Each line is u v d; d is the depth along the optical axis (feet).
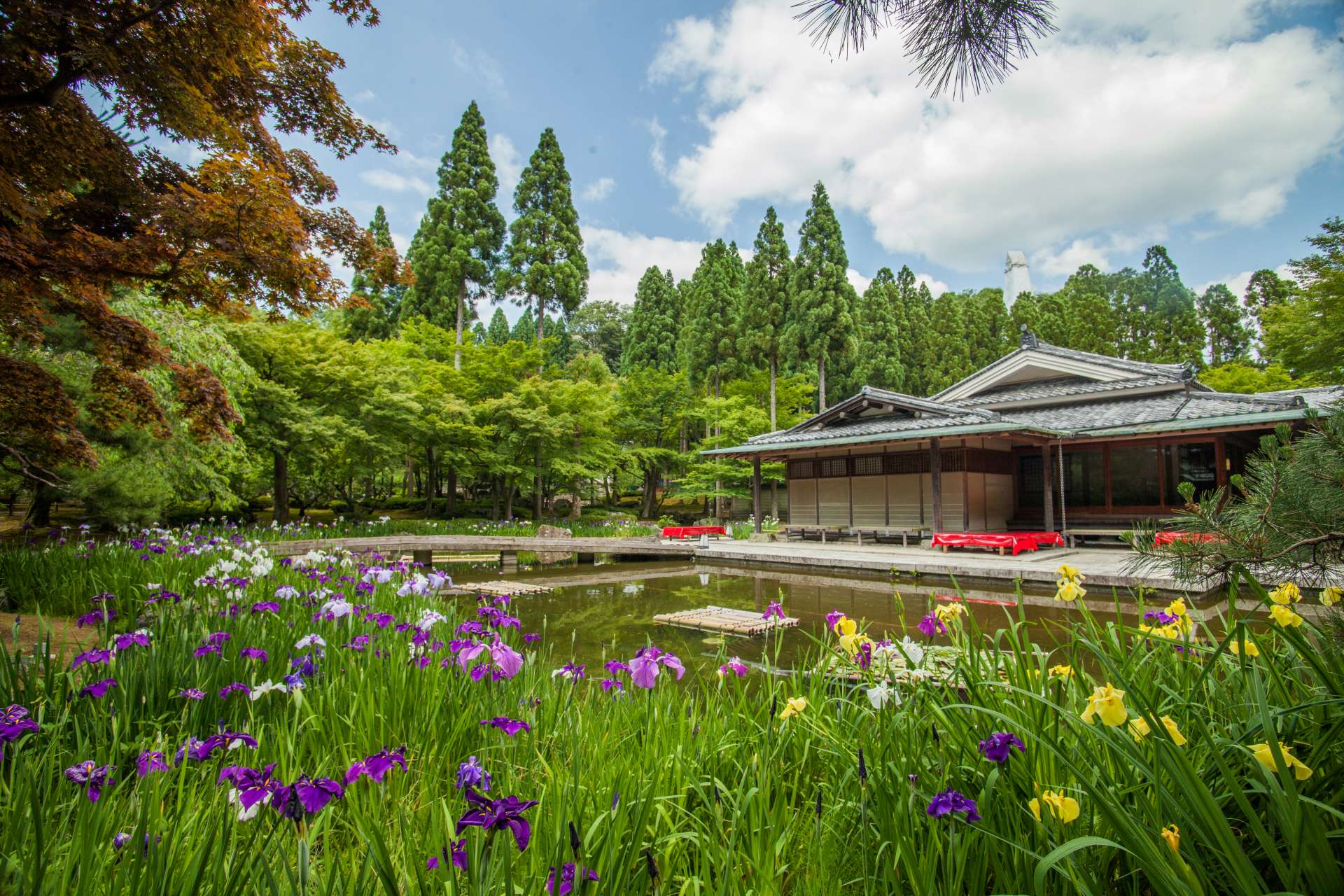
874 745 6.39
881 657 7.45
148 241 14.30
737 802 5.98
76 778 5.20
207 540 28.81
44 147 13.55
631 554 52.95
